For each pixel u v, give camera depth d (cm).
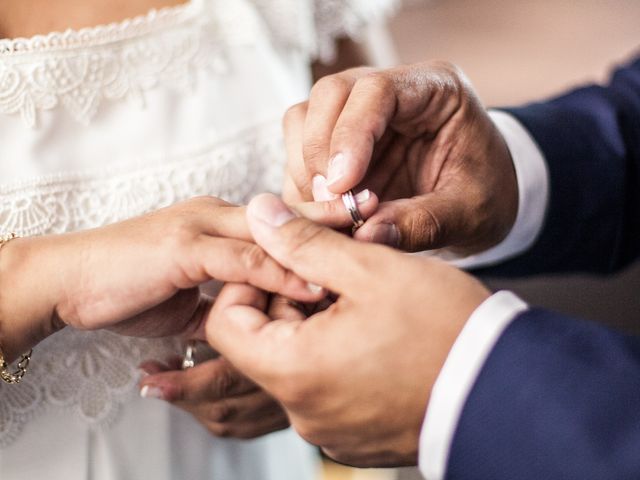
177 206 63
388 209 65
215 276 61
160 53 70
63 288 61
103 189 69
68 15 69
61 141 68
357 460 61
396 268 57
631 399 53
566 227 80
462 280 57
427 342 56
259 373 59
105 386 70
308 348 57
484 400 54
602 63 279
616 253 83
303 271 58
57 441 69
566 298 157
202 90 72
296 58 80
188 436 74
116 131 69
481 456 54
